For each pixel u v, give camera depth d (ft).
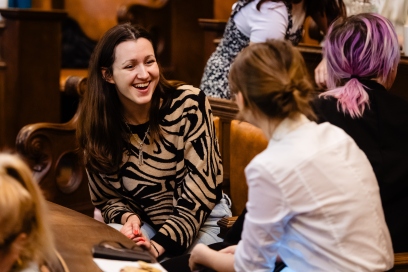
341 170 6.95
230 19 13.70
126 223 10.31
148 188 10.61
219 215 10.84
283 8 12.84
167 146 10.52
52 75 19.93
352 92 8.45
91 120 10.39
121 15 20.94
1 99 19.74
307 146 6.95
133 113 10.39
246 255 7.14
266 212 6.89
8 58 19.47
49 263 6.84
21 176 6.06
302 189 6.81
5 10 19.27
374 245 7.04
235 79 7.09
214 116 12.71
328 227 6.90
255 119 7.20
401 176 8.25
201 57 22.62
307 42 21.40
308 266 7.11
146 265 7.30
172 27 22.24
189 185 10.42
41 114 19.89
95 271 7.13
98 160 10.42
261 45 7.13
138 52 10.00
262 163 6.88
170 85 10.61
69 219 8.80
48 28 19.70
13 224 5.88
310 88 7.08
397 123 8.38
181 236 10.16
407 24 12.31
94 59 10.31
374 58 8.42
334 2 13.30
